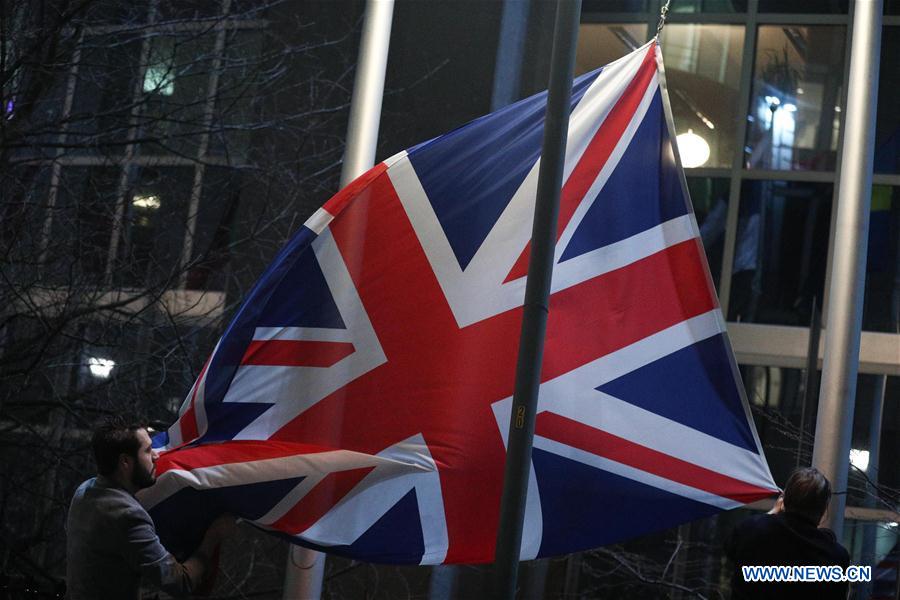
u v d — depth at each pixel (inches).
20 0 356.2
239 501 190.1
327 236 200.2
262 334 197.8
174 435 196.1
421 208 201.2
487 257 198.8
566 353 192.7
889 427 399.9
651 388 193.3
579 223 197.8
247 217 425.1
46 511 393.4
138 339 389.1
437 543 191.5
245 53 447.5
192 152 433.4
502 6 432.1
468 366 195.8
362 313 198.4
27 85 373.4
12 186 370.9
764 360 413.4
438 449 193.5
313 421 195.9
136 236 422.9
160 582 165.6
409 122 430.3
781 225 426.3
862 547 383.6
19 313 355.3
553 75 163.8
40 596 351.6
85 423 362.6
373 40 290.4
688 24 448.5
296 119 418.9
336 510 191.8
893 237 414.9
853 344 268.4
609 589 402.9
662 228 198.8
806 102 432.5
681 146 440.5
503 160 203.0
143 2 418.6
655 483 190.5
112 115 388.5
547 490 190.4
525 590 399.9
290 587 270.1
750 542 183.2
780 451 402.9
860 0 281.9
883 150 422.9
